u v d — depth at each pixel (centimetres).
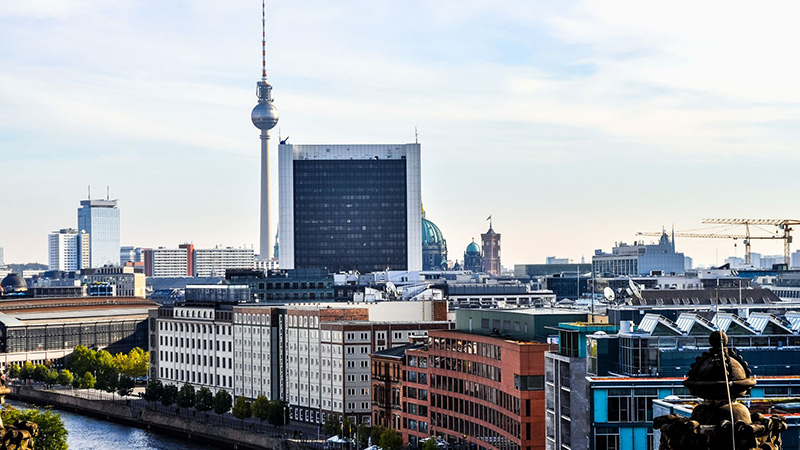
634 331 19150
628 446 17850
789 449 12769
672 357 18462
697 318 18850
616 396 17888
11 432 3138
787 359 18350
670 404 14100
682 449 3036
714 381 3062
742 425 2986
